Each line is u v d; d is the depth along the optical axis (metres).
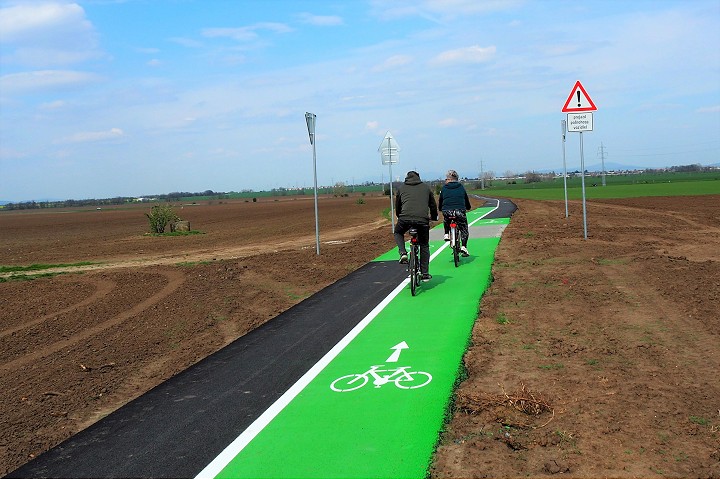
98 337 9.62
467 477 4.22
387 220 39.25
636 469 4.24
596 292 9.91
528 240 17.31
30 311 12.34
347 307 10.20
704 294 9.35
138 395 6.92
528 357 6.82
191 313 10.87
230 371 7.11
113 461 4.91
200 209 100.12
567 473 4.22
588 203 41.62
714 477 4.11
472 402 5.53
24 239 39.59
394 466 4.45
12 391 7.30
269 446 4.96
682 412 5.15
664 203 39.34
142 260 21.22
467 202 13.80
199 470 4.64
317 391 6.20
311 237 27.66
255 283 13.56
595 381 5.96
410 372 6.58
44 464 4.96
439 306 9.73
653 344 7.06
